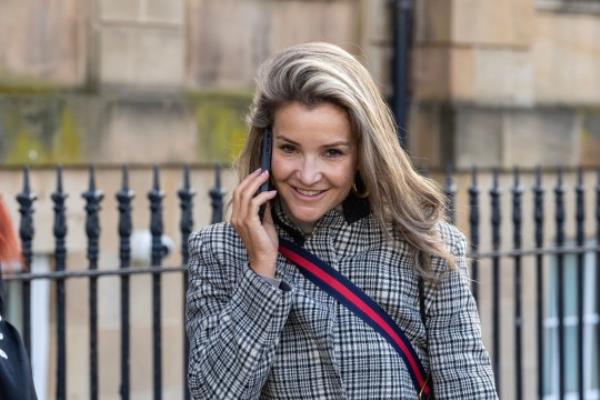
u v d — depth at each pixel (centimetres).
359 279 591
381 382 579
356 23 1555
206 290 593
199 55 1436
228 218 624
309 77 564
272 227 584
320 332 574
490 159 1576
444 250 589
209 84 1444
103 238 1343
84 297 1355
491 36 1584
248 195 570
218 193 995
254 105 591
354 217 598
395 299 588
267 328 560
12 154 1273
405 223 586
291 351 581
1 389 639
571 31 1723
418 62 1584
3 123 1267
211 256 596
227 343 562
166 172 1379
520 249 1162
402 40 1550
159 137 1367
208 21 1443
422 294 599
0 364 639
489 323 1614
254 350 558
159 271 982
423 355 598
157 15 1378
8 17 1305
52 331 1347
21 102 1278
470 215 1116
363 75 579
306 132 564
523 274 1648
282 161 574
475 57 1571
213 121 1403
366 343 579
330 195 576
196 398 575
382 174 579
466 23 1561
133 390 1388
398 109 1544
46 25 1329
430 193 602
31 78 1322
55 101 1298
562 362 1212
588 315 1778
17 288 1351
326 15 1532
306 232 600
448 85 1557
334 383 577
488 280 1603
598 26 1750
